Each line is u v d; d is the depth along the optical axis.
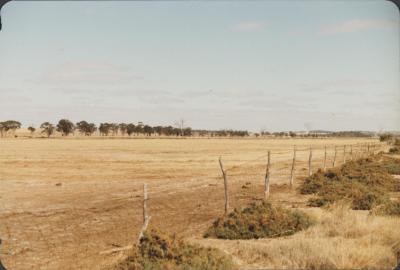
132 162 52.62
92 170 42.72
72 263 12.51
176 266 11.05
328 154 67.38
